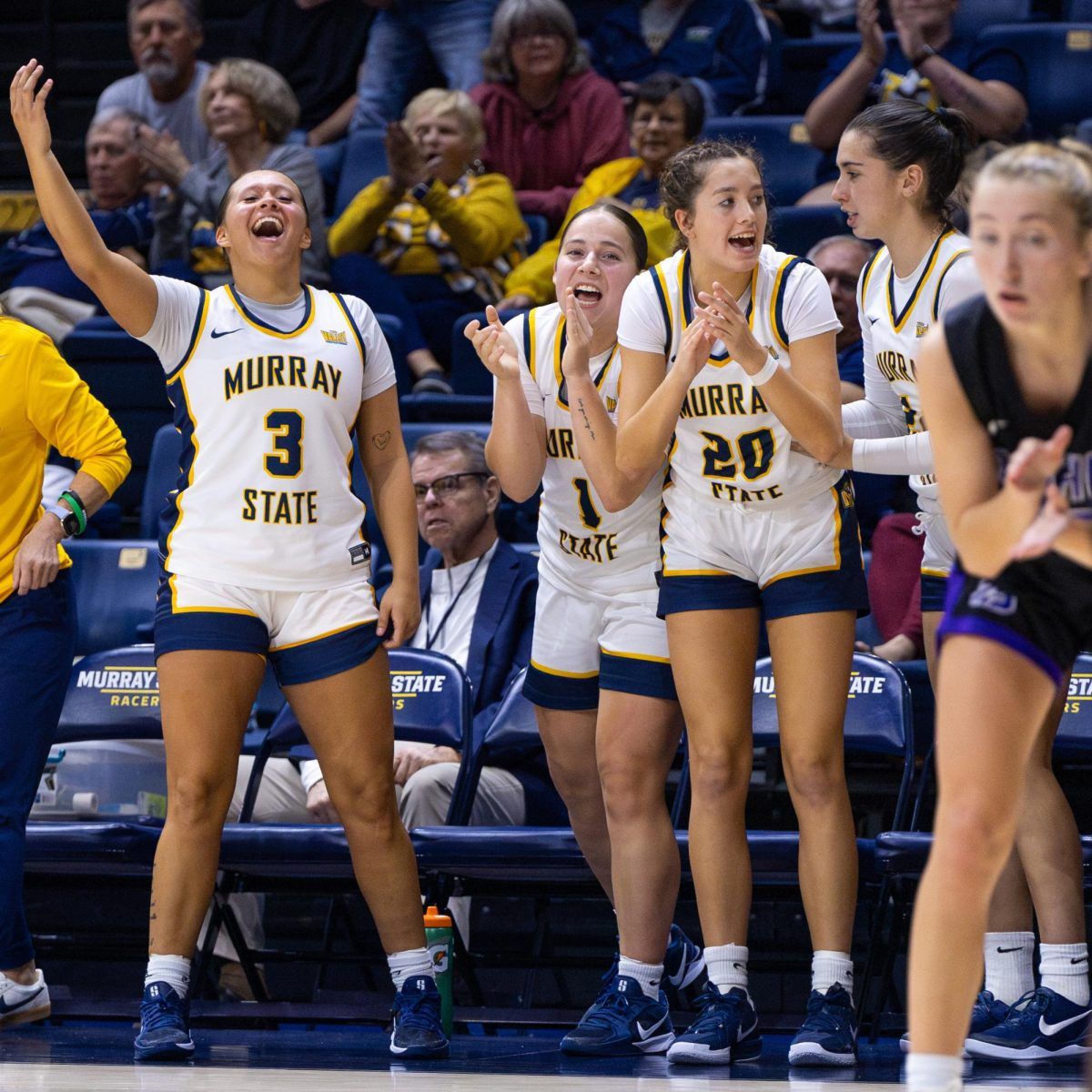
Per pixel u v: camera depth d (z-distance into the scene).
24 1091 8.79
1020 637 6.72
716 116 27.53
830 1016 11.33
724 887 11.72
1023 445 6.28
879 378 12.63
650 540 12.60
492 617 16.95
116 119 27.50
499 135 26.52
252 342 12.05
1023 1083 10.30
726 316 10.77
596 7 30.69
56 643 13.30
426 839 13.93
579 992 16.06
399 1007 11.98
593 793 13.30
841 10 30.05
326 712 11.98
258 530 11.88
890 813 16.94
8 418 13.32
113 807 16.30
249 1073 10.32
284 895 16.83
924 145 11.81
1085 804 16.20
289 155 24.61
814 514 11.70
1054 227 6.20
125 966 16.97
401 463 12.65
